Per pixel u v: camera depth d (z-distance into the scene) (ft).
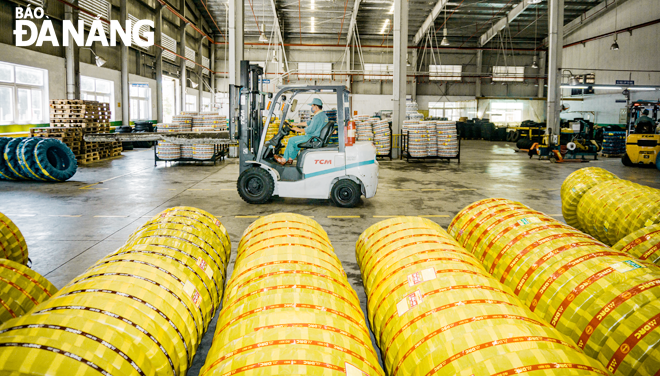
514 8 89.97
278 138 24.64
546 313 6.13
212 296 6.95
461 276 5.47
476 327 4.50
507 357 3.88
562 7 56.70
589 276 5.92
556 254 6.64
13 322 4.24
